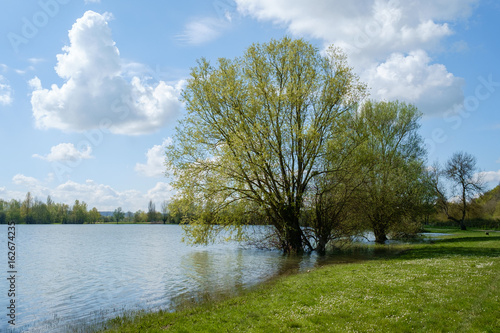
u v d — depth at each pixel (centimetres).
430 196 4316
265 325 1055
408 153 4359
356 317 1068
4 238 7775
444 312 1068
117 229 13975
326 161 3219
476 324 959
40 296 1948
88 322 1352
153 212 16562
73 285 2255
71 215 12006
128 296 1864
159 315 1334
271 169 3138
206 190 2997
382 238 4081
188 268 2722
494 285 1353
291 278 1923
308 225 3484
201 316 1230
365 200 3456
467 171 6831
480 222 7169
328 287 1512
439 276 1584
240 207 3119
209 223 3080
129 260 3534
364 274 1770
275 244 3619
